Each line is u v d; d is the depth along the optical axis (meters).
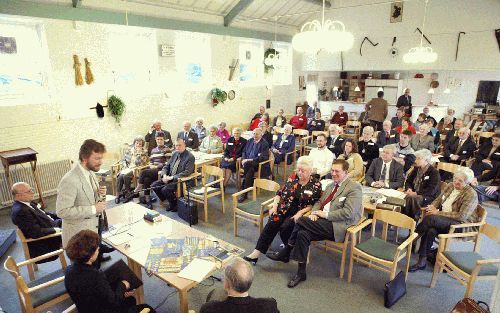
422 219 3.41
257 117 8.58
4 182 4.85
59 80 5.35
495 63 8.20
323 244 3.39
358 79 11.67
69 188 2.45
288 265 3.44
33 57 5.17
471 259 2.78
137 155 5.40
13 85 5.04
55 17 5.12
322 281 3.18
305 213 3.40
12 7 4.64
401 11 9.06
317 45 2.79
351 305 2.85
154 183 4.91
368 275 3.27
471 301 2.36
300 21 10.29
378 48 9.61
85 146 2.46
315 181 3.53
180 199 4.53
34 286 2.40
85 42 5.59
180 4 6.87
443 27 8.64
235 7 7.80
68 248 1.91
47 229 3.02
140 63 6.66
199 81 7.92
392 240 3.89
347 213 3.08
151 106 6.80
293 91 10.95
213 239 2.71
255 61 9.59
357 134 8.47
